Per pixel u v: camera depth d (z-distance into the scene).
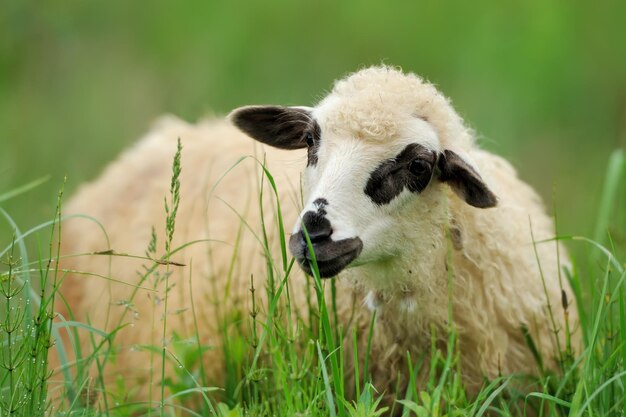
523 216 18.91
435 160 16.84
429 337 17.89
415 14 41.56
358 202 16.33
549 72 37.94
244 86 38.06
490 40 39.34
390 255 16.92
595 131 36.19
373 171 16.42
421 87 17.39
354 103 16.78
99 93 37.69
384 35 41.00
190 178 22.78
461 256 17.70
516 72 38.12
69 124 35.69
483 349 17.91
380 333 18.09
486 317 17.86
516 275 18.08
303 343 18.27
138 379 20.56
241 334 19.64
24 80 38.50
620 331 16.86
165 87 38.16
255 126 18.66
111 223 23.62
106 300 22.53
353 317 18.19
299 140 18.77
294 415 15.33
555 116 37.12
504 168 19.91
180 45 40.53
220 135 23.66
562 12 39.84
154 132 25.94
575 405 15.12
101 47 40.69
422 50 40.12
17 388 16.02
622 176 26.89
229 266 20.56
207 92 37.47
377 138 16.50
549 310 17.58
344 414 15.66
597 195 30.20
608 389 16.69
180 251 21.70
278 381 16.80
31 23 38.97
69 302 23.50
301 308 18.66
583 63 38.84
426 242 17.19
